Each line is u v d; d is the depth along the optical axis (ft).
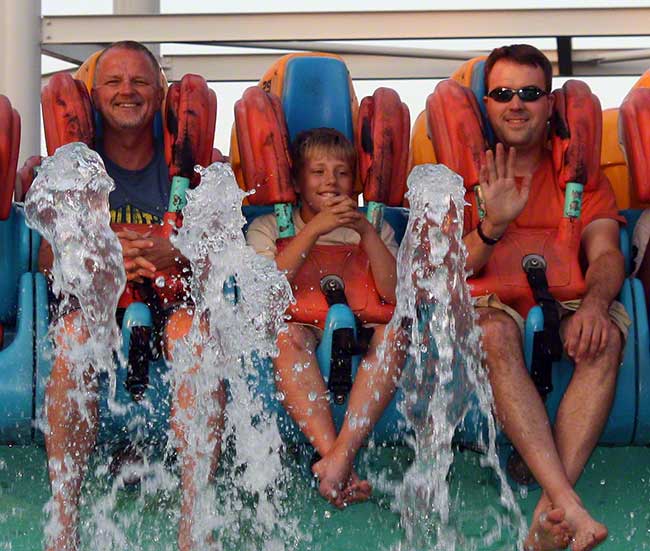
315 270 14.78
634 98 15.65
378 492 14.21
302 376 13.67
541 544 12.87
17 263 15.23
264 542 13.57
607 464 15.15
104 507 13.89
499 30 21.15
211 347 13.60
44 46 24.64
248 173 15.43
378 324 14.65
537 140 15.69
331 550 13.56
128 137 15.97
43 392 13.65
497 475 14.51
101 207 13.99
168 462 14.11
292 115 17.24
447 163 15.51
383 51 26.55
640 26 21.02
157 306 14.11
